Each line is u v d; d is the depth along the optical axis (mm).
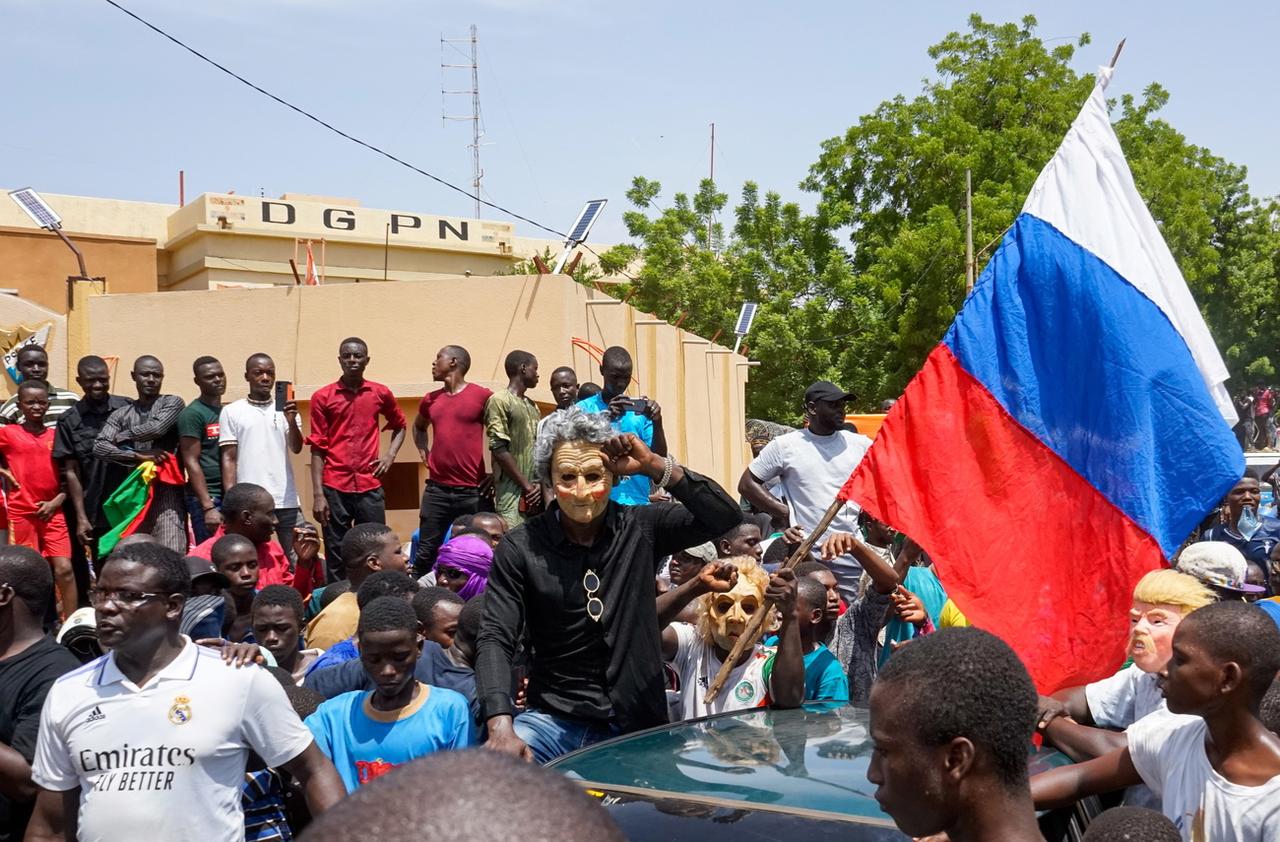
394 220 28719
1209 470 4785
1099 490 4852
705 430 19281
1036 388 5020
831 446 7801
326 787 3746
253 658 3725
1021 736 2344
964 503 5000
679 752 3768
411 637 4609
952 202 28047
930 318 27250
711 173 32812
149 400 8914
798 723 4086
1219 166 41250
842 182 29547
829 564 7582
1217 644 3184
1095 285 5004
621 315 14867
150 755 3521
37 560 4340
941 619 6270
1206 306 40250
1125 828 2723
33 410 8773
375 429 9703
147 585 3582
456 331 12898
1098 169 5141
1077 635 4797
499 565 4648
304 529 8406
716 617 5285
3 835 4305
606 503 4695
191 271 27500
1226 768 3246
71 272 22234
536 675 4793
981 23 30094
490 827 957
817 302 27359
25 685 4199
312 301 13094
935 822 2369
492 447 9484
